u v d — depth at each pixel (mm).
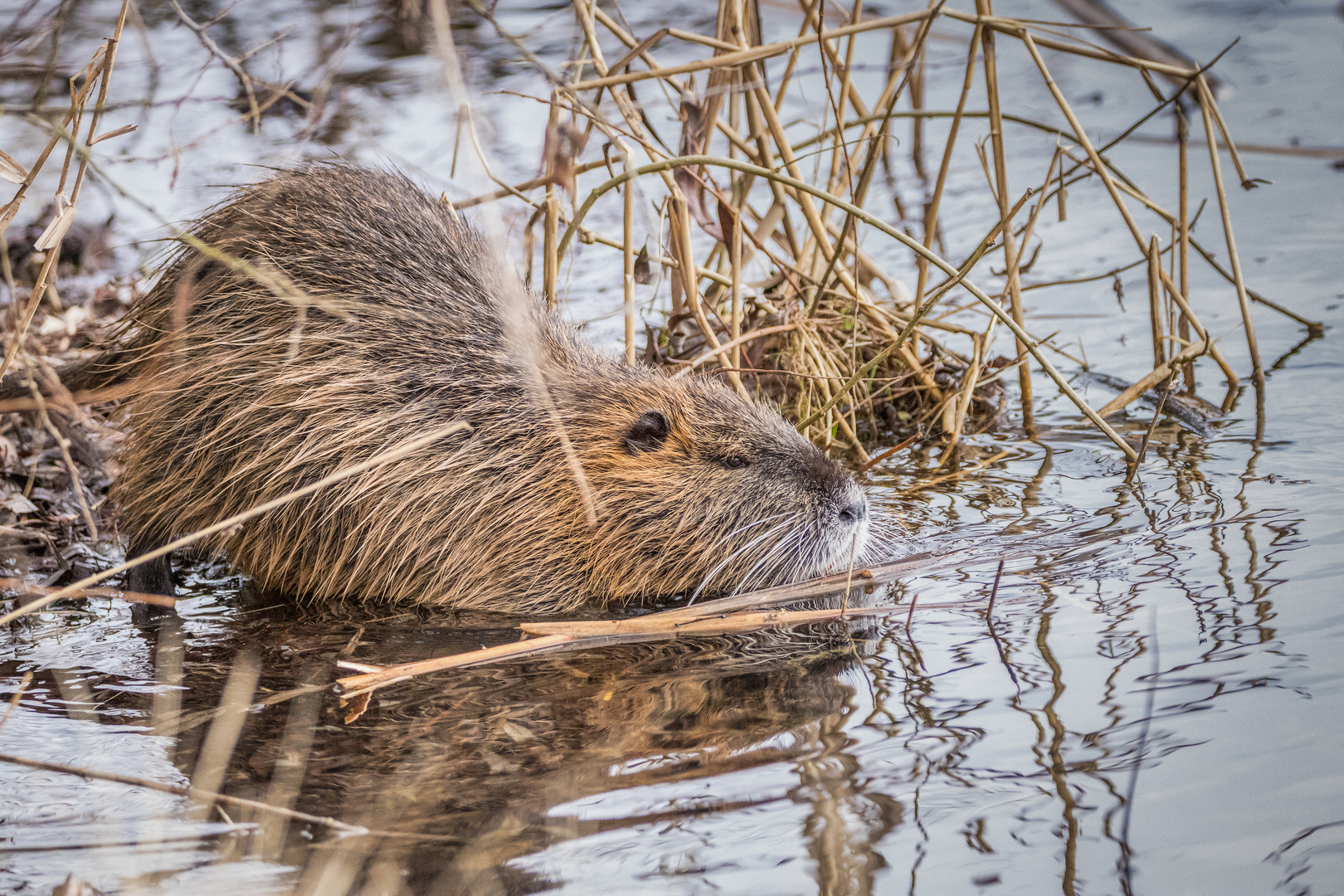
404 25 13109
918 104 13602
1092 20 16219
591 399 7668
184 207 12594
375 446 7344
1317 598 5840
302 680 6102
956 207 12984
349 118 14375
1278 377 9195
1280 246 11320
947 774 4719
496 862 4355
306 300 6477
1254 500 7230
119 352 8289
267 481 7426
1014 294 9156
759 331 8898
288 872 4352
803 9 9789
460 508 7379
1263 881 4008
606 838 4461
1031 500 7781
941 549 7207
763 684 5719
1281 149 12695
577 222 7953
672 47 15508
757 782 4781
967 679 5492
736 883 4156
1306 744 4680
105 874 4355
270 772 5082
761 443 7699
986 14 9078
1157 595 6129
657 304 11391
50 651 6527
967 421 9391
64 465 8734
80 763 5211
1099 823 4352
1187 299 10117
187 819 4727
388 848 4480
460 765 5086
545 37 16156
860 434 9477
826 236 9891
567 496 7473
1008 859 4188
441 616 7223
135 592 7348
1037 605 6242
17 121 13641
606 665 6133
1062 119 14453
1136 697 5148
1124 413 9125
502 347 7617
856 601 6703
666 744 5164
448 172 12766
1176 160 13305
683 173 8516
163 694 5941
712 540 7520
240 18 16531
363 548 7375
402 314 7543
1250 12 17438
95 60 6523
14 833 4641
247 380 7480
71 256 12141
